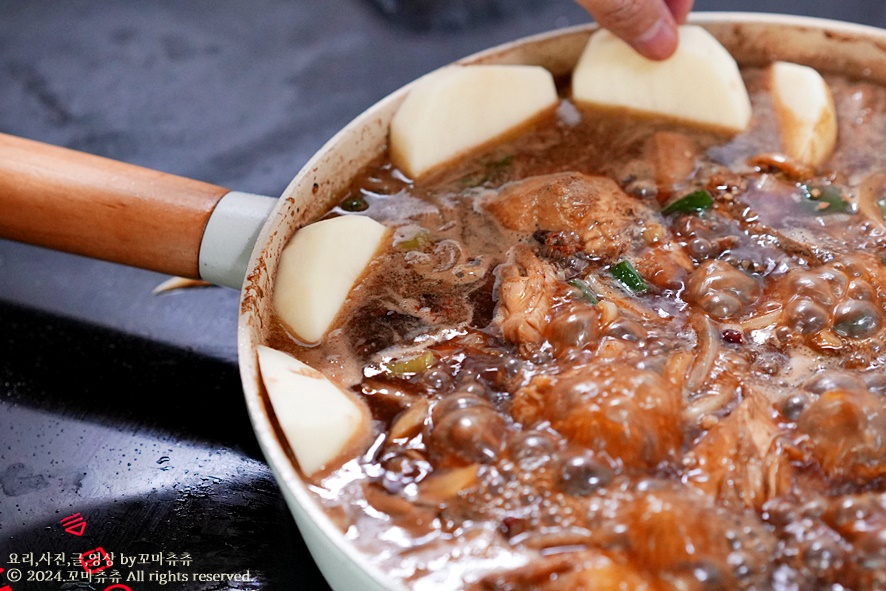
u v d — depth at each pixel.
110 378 0.66
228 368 0.66
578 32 0.69
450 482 0.56
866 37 0.68
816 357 0.59
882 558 0.53
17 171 0.64
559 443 0.56
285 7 0.84
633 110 0.68
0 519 0.62
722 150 0.66
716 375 0.58
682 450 0.56
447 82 0.66
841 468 0.55
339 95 0.78
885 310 0.60
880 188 0.64
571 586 0.53
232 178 0.74
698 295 0.60
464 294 0.61
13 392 0.65
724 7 0.82
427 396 0.58
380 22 0.83
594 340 0.59
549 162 0.66
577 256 0.62
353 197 0.65
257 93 0.79
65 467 0.63
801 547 0.54
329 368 0.59
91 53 0.81
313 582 0.60
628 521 0.54
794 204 0.64
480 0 0.83
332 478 0.56
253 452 0.63
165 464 0.63
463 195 0.65
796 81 0.67
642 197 0.64
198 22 0.83
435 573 0.54
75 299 0.69
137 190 0.64
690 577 0.53
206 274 0.64
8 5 0.84
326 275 0.61
